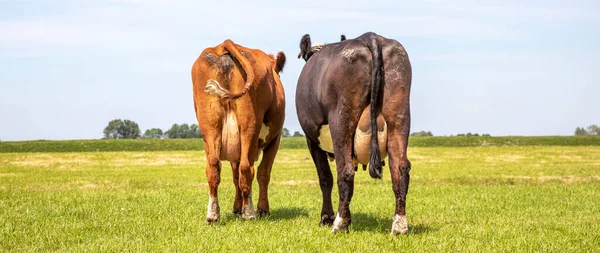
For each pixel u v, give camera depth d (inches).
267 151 458.9
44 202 550.3
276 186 769.6
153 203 533.0
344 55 343.6
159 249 316.2
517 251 307.9
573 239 344.5
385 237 337.4
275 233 361.4
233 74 391.2
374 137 331.0
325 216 400.8
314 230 370.3
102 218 437.4
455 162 1405.0
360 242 324.2
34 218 438.6
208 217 395.5
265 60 423.8
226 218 436.8
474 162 1403.8
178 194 628.7
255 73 394.3
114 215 453.1
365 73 337.7
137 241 336.8
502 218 439.5
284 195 628.1
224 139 398.0
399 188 334.6
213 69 388.8
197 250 310.7
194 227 384.5
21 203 544.1
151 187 761.6
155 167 1305.4
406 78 335.3
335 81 346.9
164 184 823.1
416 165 1285.7
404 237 331.6
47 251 320.2
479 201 558.3
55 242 346.9
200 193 641.6
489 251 306.2
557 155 1702.8
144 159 1647.4
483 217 448.8
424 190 670.5
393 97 333.1
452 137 2987.2
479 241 335.3
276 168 1189.1
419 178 908.0
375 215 458.0
